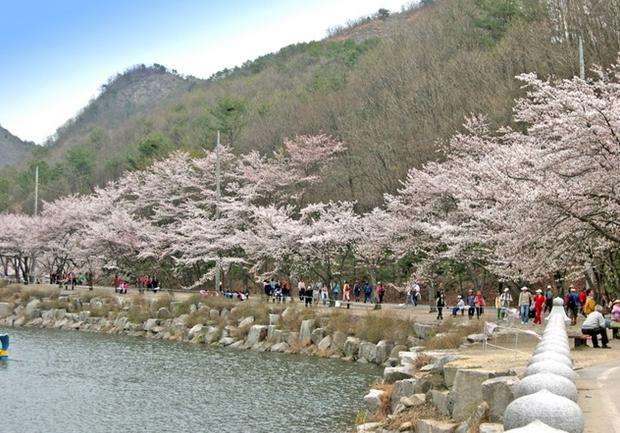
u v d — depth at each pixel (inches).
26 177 5467.5
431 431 707.4
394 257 1914.4
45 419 1044.5
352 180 2568.9
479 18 2888.8
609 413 511.5
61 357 1665.8
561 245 1075.9
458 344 1190.9
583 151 968.9
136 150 4473.4
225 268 2404.0
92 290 2709.2
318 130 2987.2
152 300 2241.6
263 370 1429.6
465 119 2033.7
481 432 596.7
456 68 2504.9
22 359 1638.8
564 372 393.4
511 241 1083.3
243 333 1847.9
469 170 1363.2
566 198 959.0
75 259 3093.0
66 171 5231.3
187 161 3181.6
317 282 2283.5
